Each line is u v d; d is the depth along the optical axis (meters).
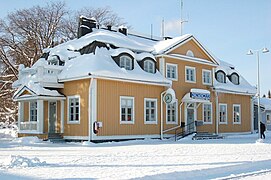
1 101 48.25
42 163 14.64
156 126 31.98
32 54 48.97
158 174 12.02
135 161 15.73
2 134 40.09
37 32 49.72
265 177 12.59
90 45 31.20
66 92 29.48
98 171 12.79
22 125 31.08
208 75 38.56
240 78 44.66
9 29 48.34
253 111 44.50
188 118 35.56
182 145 24.52
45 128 30.33
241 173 13.52
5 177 11.48
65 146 24.53
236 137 36.88
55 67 29.77
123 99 29.44
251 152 20.03
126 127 29.45
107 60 29.52
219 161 15.94
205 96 35.78
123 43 32.66
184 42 35.53
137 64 31.64
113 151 20.30
